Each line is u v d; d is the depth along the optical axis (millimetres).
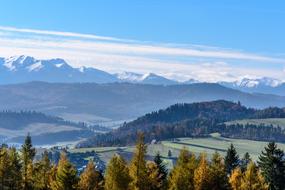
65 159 84250
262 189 85375
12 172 84000
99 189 88312
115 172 79562
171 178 86062
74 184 79562
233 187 87438
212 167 85125
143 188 81312
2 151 84938
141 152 81875
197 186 82938
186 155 87125
